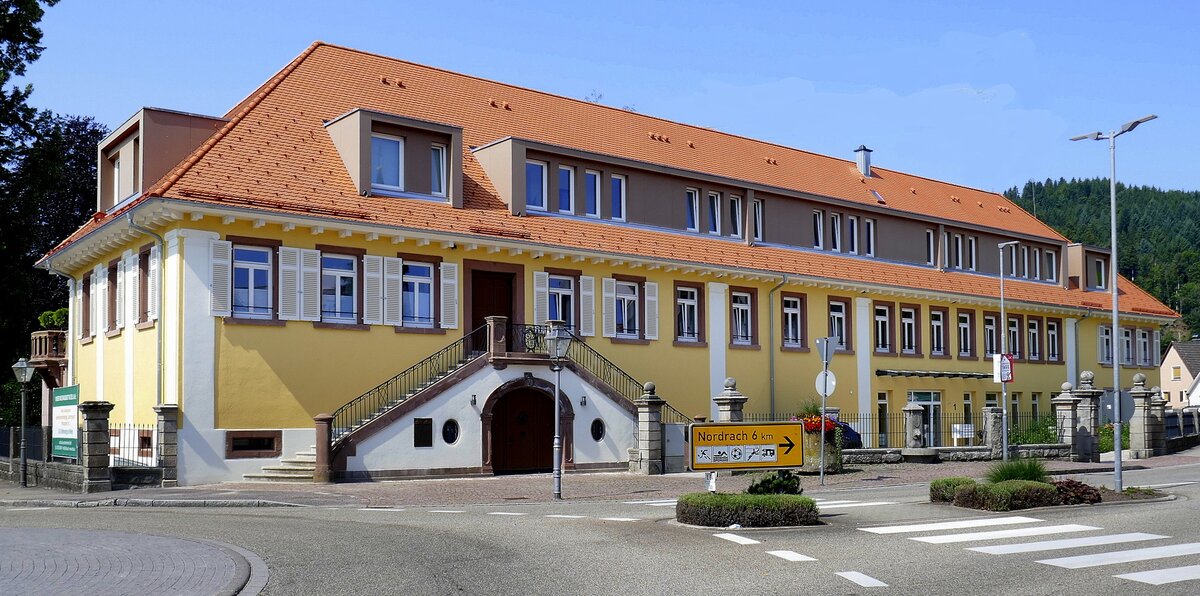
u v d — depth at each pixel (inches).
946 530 576.1
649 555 488.7
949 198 1977.1
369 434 987.3
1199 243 6008.9
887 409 1614.2
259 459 983.6
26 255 1428.4
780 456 669.9
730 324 1397.6
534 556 486.0
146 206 954.1
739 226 1475.1
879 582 419.8
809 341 1491.1
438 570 447.8
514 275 1179.3
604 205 1307.8
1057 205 6309.1
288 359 1007.6
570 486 937.5
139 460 1026.7
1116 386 849.5
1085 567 453.4
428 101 1305.4
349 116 1098.7
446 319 1118.4
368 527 601.3
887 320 1620.3
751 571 445.7
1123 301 2062.0
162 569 445.1
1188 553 490.6
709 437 658.2
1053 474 1076.5
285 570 447.8
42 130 1280.8
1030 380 1852.9
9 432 1110.4
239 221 987.3
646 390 1107.3
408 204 1106.7
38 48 1242.6
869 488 932.0
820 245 1584.6
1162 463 1283.2
